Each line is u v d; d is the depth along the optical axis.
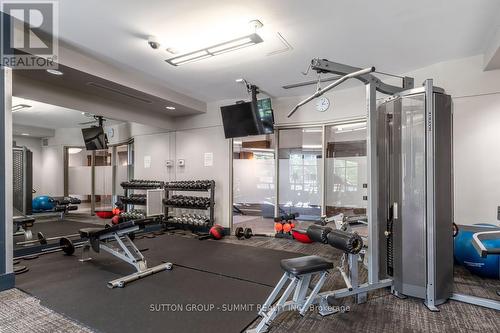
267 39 3.15
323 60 2.59
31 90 3.86
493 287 2.89
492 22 2.80
